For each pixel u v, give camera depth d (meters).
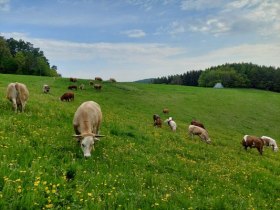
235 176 16.00
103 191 9.12
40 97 35.00
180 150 19.16
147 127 28.25
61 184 8.96
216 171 16.02
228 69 199.00
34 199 7.61
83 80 73.12
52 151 12.00
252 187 15.12
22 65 149.12
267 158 27.05
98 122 15.01
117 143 16.09
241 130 50.66
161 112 51.28
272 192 15.04
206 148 23.12
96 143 14.78
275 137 50.94
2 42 154.25
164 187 10.95
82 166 10.91
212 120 53.09
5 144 11.37
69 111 23.00
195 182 13.05
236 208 10.77
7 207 7.16
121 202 8.75
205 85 184.12
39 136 13.61
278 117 64.81
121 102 53.19
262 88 166.50
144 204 9.01
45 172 9.52
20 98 18.98
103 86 68.69
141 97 62.31
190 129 29.72
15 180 8.21
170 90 76.25
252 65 195.38
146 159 14.50
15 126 14.38
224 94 78.88
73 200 8.23
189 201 10.02
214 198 11.16
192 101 65.19
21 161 10.02
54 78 73.00
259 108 69.19
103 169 11.30
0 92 27.83
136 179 10.97
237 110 63.88
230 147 28.98
